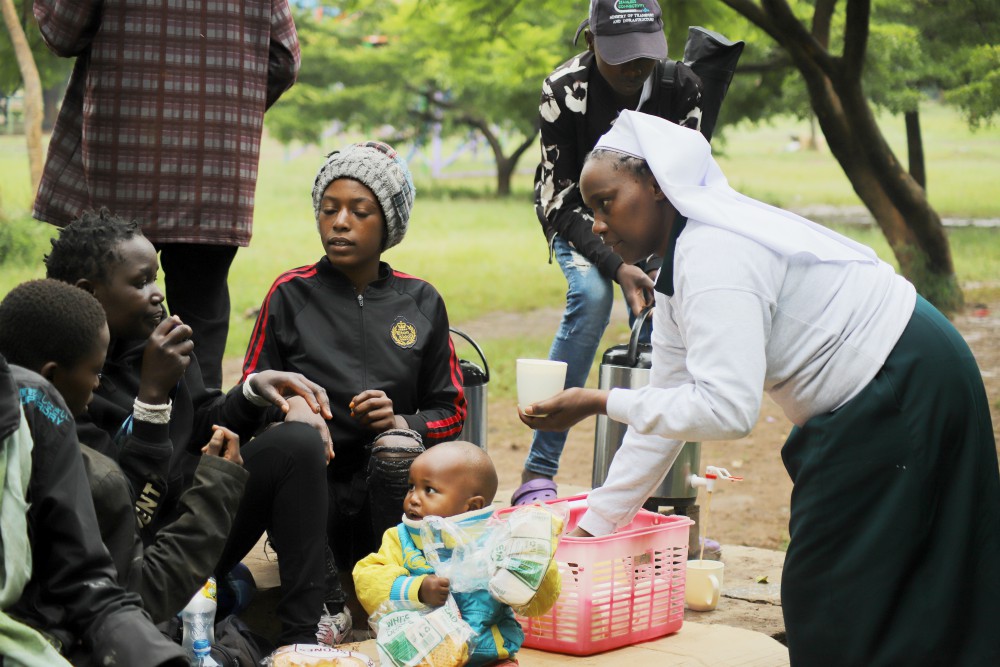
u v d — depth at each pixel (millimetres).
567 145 4625
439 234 21266
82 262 2971
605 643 3367
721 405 2635
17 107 35844
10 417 2254
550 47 16828
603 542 3309
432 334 3896
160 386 2844
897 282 2842
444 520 3031
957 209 23984
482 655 3023
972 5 13664
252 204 4309
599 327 4781
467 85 25922
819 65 12016
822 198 26484
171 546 2773
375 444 3463
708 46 4672
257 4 4238
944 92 15414
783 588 2852
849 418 2723
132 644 2330
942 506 2711
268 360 3750
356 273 3818
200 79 4133
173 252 4277
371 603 3080
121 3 4047
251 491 3232
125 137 4082
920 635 2658
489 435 8648
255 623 3648
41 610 2373
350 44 30406
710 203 2756
